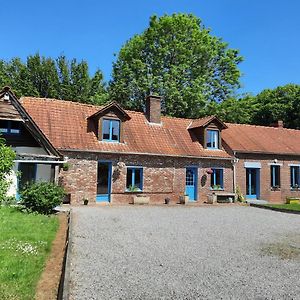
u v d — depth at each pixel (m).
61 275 6.64
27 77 39.06
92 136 21.28
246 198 25.62
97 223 12.74
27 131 18.28
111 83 39.59
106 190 21.06
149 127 24.42
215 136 25.36
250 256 8.79
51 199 14.52
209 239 10.75
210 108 36.59
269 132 30.41
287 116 42.38
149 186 22.14
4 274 6.27
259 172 26.17
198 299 5.82
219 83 39.62
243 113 38.53
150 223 13.48
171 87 34.84
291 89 44.53
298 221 15.60
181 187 23.17
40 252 8.10
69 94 40.53
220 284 6.60
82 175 20.08
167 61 37.41
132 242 9.83
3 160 8.12
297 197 27.33
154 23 38.19
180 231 11.96
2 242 8.61
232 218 15.92
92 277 6.64
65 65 41.94
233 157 25.03
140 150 21.92
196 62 38.22
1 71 38.78
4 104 17.39
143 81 35.62
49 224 11.54
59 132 20.41
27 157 17.45
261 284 6.70
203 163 24.12
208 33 40.19
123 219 14.18
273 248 9.77
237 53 40.72
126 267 7.39
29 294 5.56
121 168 21.39
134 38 38.91
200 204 22.36
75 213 15.26
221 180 24.80
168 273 7.13
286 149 27.69
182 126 26.14
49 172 19.19
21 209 14.39
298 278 7.13
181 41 37.66
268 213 18.48
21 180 18.30
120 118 22.02
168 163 22.92
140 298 5.75
